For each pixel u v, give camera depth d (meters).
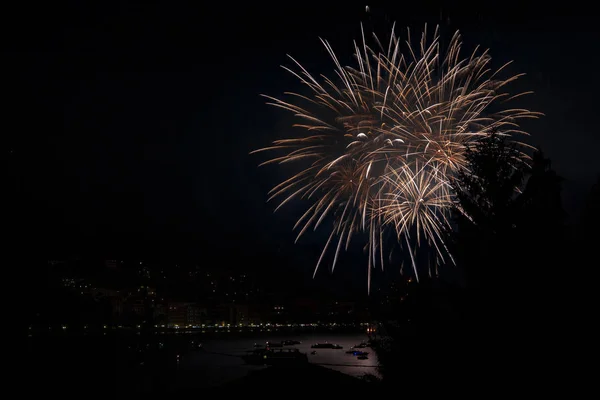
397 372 9.28
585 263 7.43
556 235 7.71
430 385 8.50
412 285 9.37
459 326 8.29
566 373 7.26
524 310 7.66
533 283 7.66
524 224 7.88
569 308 7.39
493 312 7.89
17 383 48.38
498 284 7.92
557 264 7.56
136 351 118.31
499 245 7.98
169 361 100.00
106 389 53.53
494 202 8.27
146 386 60.00
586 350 7.21
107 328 198.38
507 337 7.72
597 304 7.30
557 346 7.36
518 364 7.58
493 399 7.75
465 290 8.31
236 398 15.72
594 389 7.09
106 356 99.00
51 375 55.75
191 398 16.41
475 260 8.15
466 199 8.48
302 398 14.73
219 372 81.12
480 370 7.95
